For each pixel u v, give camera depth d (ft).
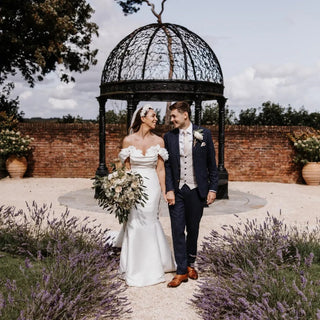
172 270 15.12
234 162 42.78
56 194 32.71
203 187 13.62
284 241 15.64
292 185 40.81
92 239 16.11
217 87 29.58
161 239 14.82
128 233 14.15
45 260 14.65
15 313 10.14
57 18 50.78
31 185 37.55
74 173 43.42
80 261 13.20
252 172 42.88
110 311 11.36
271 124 57.72
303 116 57.21
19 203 28.35
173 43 28.35
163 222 23.22
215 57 30.53
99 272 13.12
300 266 14.52
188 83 27.45
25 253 15.64
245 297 10.47
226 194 30.96
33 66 60.80
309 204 29.81
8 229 17.37
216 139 42.65
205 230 21.17
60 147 43.19
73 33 54.70
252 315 9.86
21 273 13.46
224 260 14.02
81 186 37.47
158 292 13.16
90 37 62.64
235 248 14.46
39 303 9.46
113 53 30.17
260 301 10.28
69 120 57.77
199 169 13.60
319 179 40.57
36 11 49.90
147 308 11.93
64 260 12.89
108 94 29.07
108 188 13.37
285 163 42.70
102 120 31.65
